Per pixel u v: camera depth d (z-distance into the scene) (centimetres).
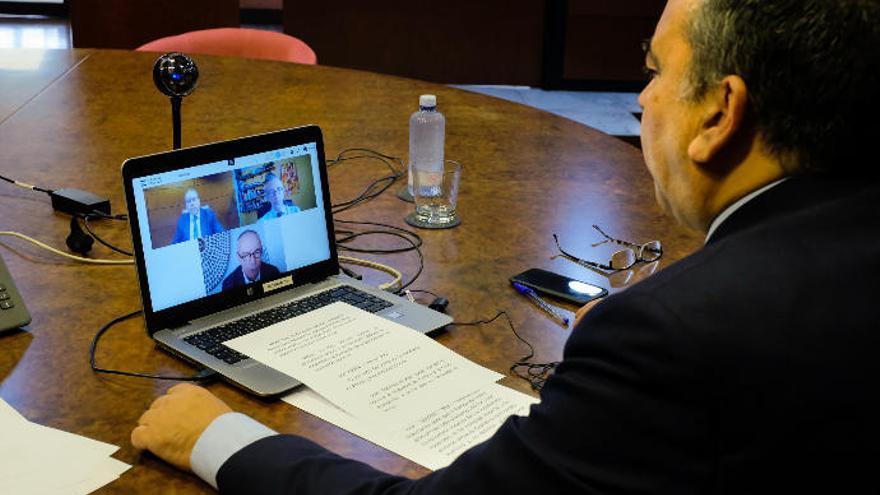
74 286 153
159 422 110
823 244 84
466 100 271
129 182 129
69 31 678
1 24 682
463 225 182
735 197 93
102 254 165
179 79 162
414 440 115
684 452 81
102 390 124
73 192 184
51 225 176
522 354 136
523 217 187
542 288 154
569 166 219
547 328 144
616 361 83
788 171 90
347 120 245
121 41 505
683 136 93
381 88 277
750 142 90
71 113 241
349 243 172
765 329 79
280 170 145
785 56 84
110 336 137
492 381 128
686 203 98
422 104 206
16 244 167
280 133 144
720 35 88
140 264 131
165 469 109
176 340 132
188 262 136
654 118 97
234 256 140
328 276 152
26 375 126
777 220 87
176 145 168
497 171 213
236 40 327
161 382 126
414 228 180
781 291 81
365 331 136
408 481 96
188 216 135
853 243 84
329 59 604
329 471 100
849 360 78
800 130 86
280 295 145
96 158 210
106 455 110
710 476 80
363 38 600
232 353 129
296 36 600
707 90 90
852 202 87
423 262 165
